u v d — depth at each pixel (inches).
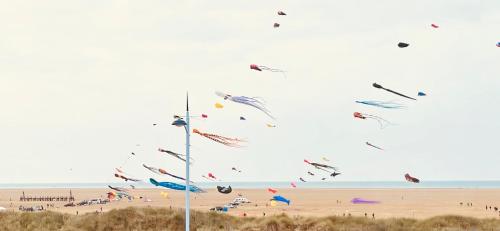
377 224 1560.0
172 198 6904.5
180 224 1620.3
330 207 4749.0
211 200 6314.0
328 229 1477.6
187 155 1071.0
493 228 1492.4
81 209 4384.8
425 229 1498.5
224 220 1708.9
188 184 1080.2
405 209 4448.8
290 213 3826.3
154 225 1604.3
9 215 1711.4
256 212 3954.2
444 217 1625.2
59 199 6983.3
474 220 1600.6
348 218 1612.9
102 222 1598.2
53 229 1568.7
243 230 1521.9
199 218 1676.9
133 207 1715.1
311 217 1625.2
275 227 1520.7
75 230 1528.1
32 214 1712.6
